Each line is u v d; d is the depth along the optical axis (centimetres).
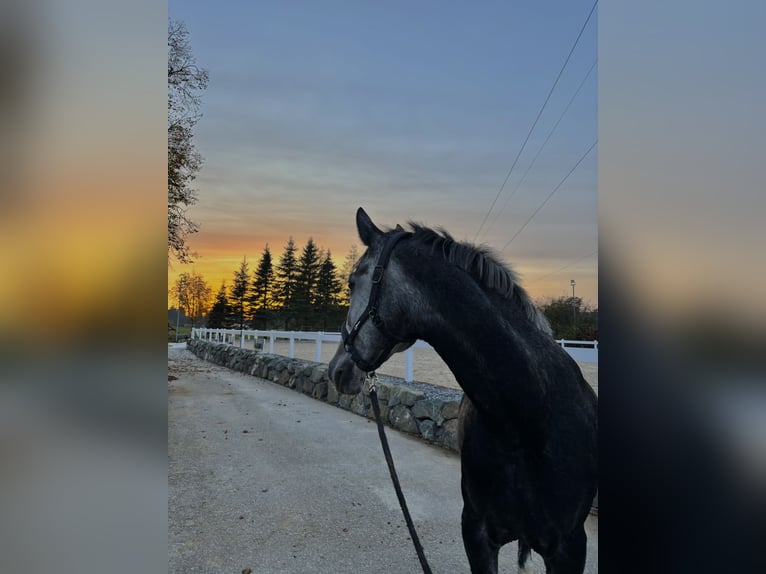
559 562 146
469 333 147
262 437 521
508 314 150
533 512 145
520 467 145
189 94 969
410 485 375
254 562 257
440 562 260
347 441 505
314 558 263
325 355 1191
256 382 1031
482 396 147
